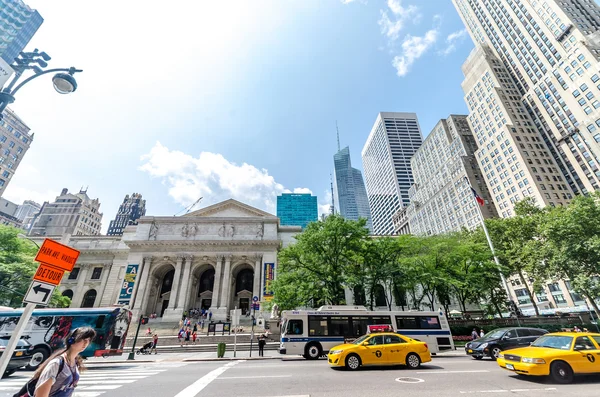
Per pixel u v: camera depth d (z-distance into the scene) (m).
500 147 97.44
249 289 58.41
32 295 5.95
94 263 57.94
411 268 32.09
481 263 35.06
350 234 33.00
